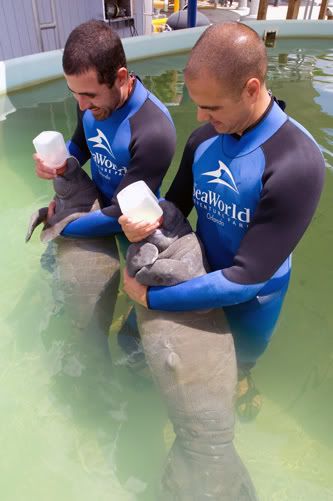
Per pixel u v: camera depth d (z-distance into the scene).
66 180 1.90
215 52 1.14
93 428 1.48
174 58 5.41
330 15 8.27
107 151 1.90
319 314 1.98
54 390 1.60
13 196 2.81
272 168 1.25
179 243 1.47
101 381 1.60
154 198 1.44
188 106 4.07
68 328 1.77
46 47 5.75
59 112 3.94
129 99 1.77
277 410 1.54
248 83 1.17
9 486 1.34
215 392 1.33
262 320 1.60
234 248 1.50
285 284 1.62
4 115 3.86
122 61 1.69
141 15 6.80
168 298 1.39
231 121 1.26
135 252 1.44
